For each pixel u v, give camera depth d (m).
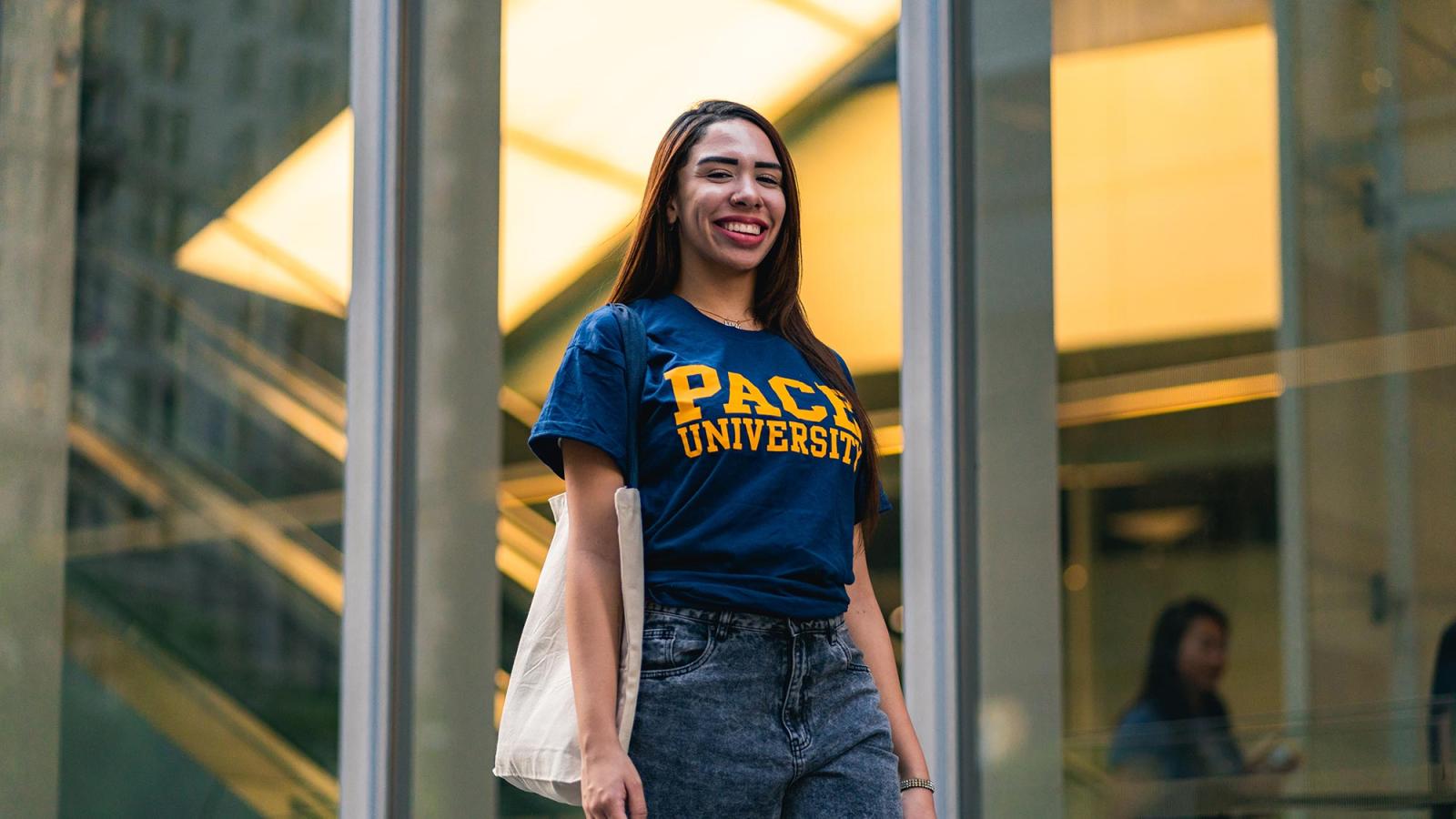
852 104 5.33
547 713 1.91
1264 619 3.50
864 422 2.09
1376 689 3.45
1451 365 3.51
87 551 3.95
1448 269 3.53
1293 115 3.60
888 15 5.25
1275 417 3.54
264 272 3.98
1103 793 3.49
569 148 5.25
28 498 3.95
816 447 1.93
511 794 5.26
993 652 3.56
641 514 1.86
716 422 1.88
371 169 3.89
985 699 3.55
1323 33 3.61
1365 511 3.50
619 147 5.24
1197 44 3.64
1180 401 3.57
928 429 3.63
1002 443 3.61
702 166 2.03
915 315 3.67
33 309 4.00
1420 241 3.55
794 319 2.11
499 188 3.94
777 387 1.96
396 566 3.80
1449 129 3.55
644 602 1.86
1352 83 3.60
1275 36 3.62
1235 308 3.58
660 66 5.27
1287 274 3.57
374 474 3.82
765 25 5.29
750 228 2.02
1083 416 3.60
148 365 3.98
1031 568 3.58
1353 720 3.44
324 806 3.83
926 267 3.67
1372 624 3.47
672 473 1.89
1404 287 3.54
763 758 1.81
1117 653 3.53
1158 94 3.64
